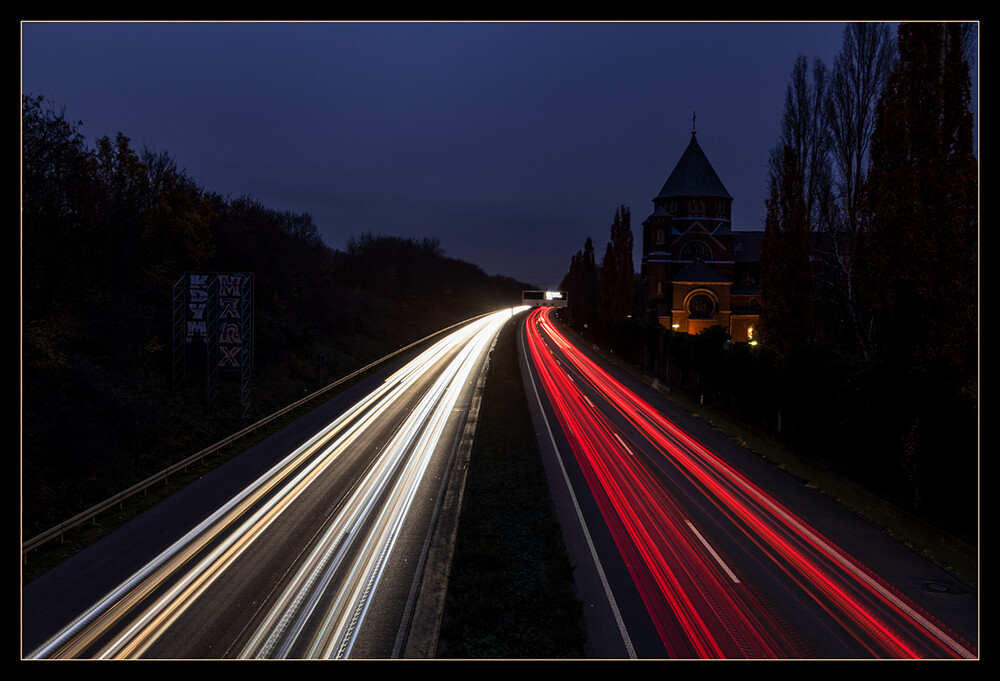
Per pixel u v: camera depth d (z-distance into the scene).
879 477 19.03
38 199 24.97
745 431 27.11
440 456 23.84
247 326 29.16
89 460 19.22
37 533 15.71
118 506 17.91
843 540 15.55
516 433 26.91
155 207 37.06
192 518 17.09
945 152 15.30
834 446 22.23
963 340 15.43
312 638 10.94
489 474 21.17
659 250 73.69
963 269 15.60
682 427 29.09
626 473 21.47
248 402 29.34
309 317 52.22
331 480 20.64
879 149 17.69
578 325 93.25
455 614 11.82
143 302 31.95
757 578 13.38
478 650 10.58
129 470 20.50
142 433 22.78
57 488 17.58
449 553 14.89
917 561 14.27
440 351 62.72
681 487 19.88
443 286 118.31
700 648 10.60
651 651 10.52
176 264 36.50
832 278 36.22
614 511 17.69
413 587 13.08
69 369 21.66
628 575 13.59
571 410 33.12
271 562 14.23
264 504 18.27
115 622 11.46
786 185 24.72
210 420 27.30
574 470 21.84
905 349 16.30
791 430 24.98
